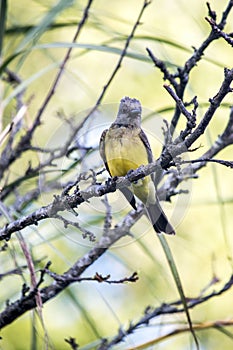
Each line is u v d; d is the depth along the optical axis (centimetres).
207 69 1302
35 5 1232
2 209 673
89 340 1097
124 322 1143
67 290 815
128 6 1391
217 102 528
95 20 941
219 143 815
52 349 749
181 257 1227
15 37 873
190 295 1199
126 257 883
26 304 746
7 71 941
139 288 1171
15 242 837
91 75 1348
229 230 1280
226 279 1249
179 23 1362
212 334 1150
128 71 1353
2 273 805
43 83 1259
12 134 846
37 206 833
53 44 768
